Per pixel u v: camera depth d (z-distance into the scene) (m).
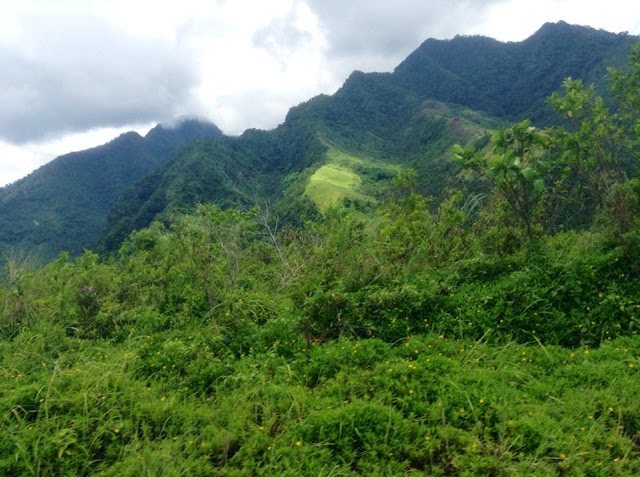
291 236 7.76
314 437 2.92
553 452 2.63
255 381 3.69
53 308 5.44
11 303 5.51
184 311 5.30
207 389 3.71
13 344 4.69
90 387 3.46
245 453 2.81
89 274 6.01
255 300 5.40
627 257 4.62
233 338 4.59
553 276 4.68
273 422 3.10
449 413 3.06
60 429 3.01
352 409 3.02
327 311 4.54
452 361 3.67
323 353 4.05
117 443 2.95
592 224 5.57
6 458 2.75
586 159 5.50
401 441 2.85
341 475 2.59
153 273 6.50
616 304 4.17
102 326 5.26
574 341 4.04
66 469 2.74
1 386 3.71
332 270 5.20
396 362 3.74
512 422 2.83
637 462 2.52
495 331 4.21
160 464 2.64
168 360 4.06
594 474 2.48
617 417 2.92
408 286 4.67
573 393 3.19
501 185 5.15
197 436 2.97
